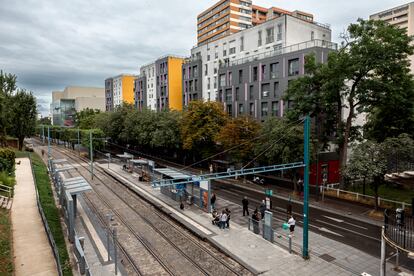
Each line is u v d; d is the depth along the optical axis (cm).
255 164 3600
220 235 1859
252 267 1438
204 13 9206
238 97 4541
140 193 2986
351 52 2558
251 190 3145
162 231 1977
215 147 4062
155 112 5444
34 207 2070
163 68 6981
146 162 4031
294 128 2711
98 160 5512
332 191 2889
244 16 8344
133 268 1467
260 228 1872
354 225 2044
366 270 1406
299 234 1877
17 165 3881
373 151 2162
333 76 2638
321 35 4872
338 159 3584
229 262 1529
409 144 2025
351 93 2711
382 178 2167
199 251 1666
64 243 1583
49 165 4094
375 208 2277
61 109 13238
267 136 2948
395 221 1109
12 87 5531
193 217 2228
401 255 1559
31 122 5816
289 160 2725
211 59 5709
